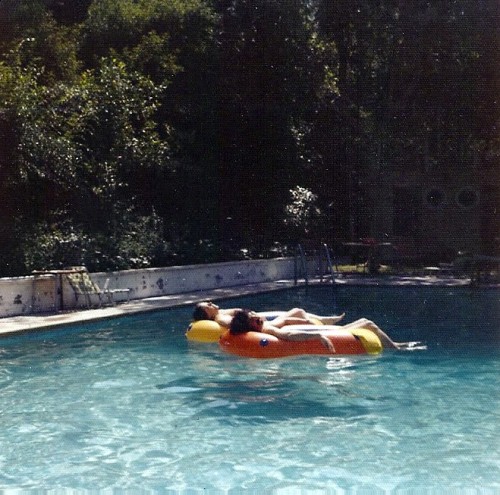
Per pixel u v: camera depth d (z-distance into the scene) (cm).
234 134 2417
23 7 2002
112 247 1623
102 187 1791
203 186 2244
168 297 1596
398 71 2470
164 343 1068
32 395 767
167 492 497
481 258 1958
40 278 1310
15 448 591
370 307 1523
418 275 2200
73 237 1552
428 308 1498
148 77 1964
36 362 936
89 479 523
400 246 2739
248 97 2400
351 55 2598
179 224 2089
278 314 1085
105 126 1817
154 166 1953
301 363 910
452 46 2397
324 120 2775
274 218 2525
